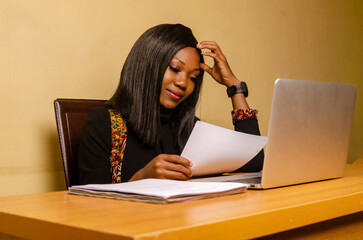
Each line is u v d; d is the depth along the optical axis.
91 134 1.58
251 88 2.83
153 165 1.25
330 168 1.34
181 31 1.75
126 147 1.65
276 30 3.03
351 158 3.61
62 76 1.93
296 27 3.20
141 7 2.22
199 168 1.29
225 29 2.67
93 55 2.03
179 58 1.71
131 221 0.73
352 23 3.75
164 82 1.71
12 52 1.77
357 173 1.59
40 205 0.93
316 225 0.99
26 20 1.81
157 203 0.91
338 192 1.07
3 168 1.74
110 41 2.10
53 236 0.75
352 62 3.73
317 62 3.39
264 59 2.93
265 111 2.94
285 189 1.15
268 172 1.12
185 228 0.67
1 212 0.87
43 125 1.87
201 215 0.77
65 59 1.94
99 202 0.95
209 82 2.56
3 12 1.75
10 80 1.77
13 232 0.84
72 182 1.63
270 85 2.97
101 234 0.66
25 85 1.81
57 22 1.91
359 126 3.75
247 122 1.78
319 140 1.25
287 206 0.86
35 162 1.84
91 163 1.56
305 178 1.25
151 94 1.68
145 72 1.69
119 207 0.87
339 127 1.32
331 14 3.54
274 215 0.81
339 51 3.61
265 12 2.94
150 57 1.69
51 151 1.89
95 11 2.04
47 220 0.76
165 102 1.73
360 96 3.79
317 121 1.23
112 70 2.11
